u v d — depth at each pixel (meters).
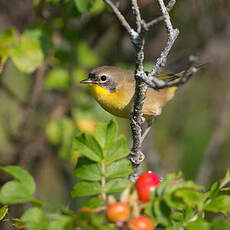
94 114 11.66
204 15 13.12
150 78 5.28
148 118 9.93
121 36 12.78
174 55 13.66
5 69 12.95
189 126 14.88
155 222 4.11
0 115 13.55
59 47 12.30
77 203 11.87
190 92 14.88
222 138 13.30
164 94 9.89
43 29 8.94
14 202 4.23
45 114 13.42
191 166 14.41
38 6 9.85
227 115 13.83
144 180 4.26
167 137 14.63
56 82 11.75
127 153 4.78
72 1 8.96
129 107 9.27
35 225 4.05
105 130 4.86
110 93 9.26
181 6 13.38
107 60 12.97
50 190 13.69
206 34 13.38
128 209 3.96
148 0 11.53
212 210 4.42
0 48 8.47
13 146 12.40
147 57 13.08
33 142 12.34
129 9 11.55
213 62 13.59
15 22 12.10
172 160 14.01
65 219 3.98
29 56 8.55
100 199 4.38
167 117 15.09
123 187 4.59
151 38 13.08
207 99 14.73
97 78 9.27
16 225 5.09
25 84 14.59
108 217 3.93
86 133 4.81
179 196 3.93
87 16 12.71
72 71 11.91
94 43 12.56
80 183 4.66
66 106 12.03
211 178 13.94
